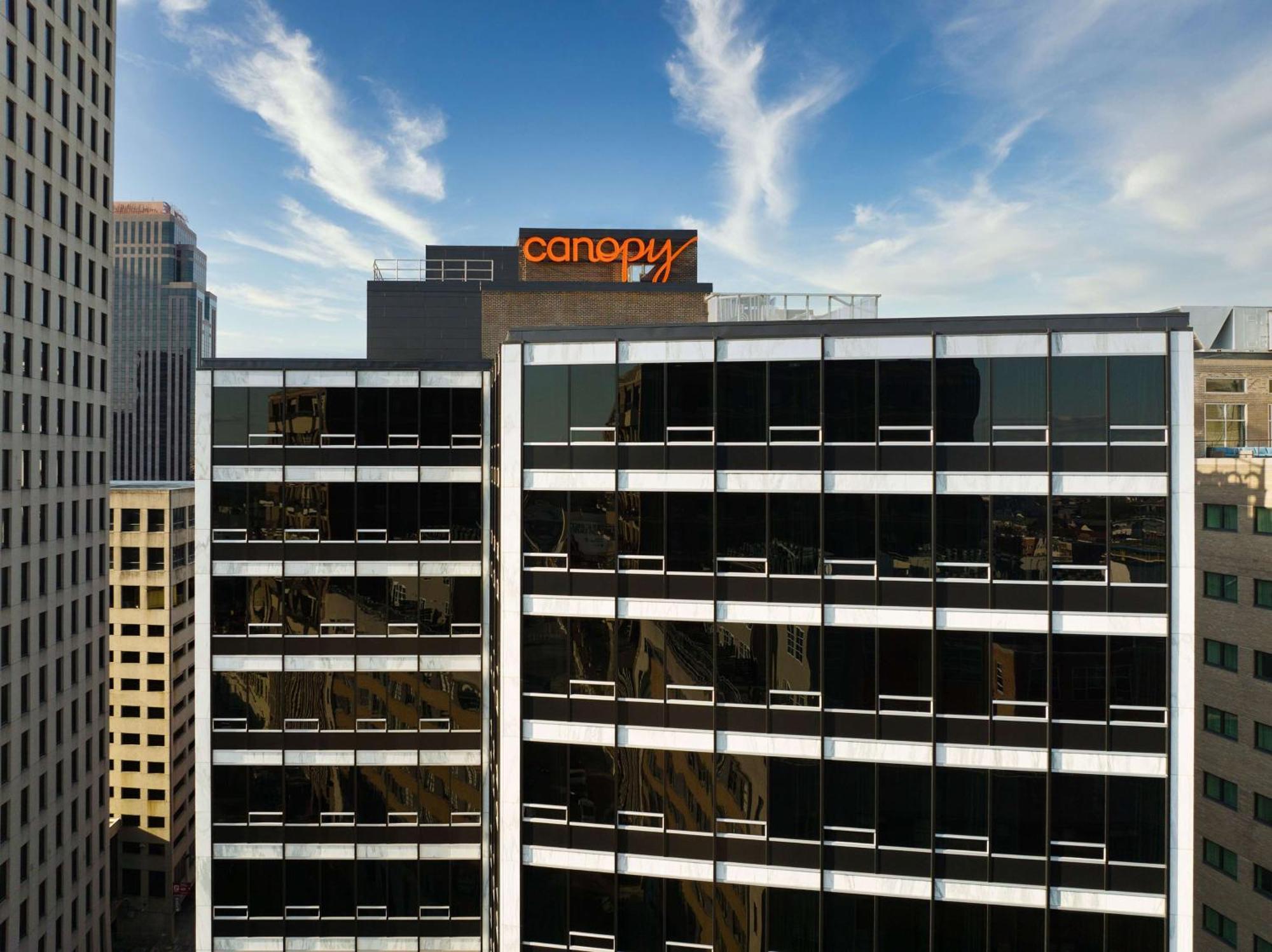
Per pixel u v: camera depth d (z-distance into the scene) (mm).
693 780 19859
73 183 58594
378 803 26719
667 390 20188
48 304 54969
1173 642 18312
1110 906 18312
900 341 19203
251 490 26781
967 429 18984
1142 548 18438
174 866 78188
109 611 73188
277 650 26703
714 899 19672
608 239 39219
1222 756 42781
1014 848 18594
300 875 26469
